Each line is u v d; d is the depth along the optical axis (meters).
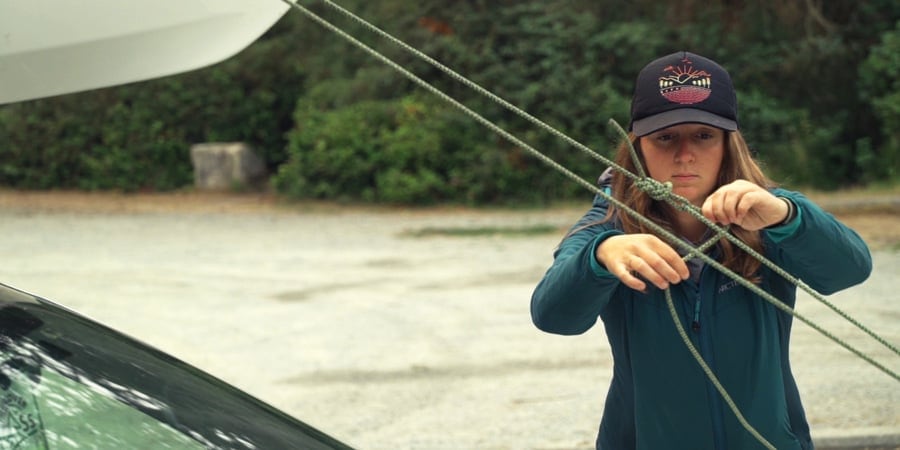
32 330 2.11
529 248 15.11
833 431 6.05
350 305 11.22
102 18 2.16
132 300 11.68
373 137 21.66
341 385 8.02
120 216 20.05
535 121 2.10
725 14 22.78
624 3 22.88
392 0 23.14
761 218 2.23
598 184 2.72
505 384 7.86
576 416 6.92
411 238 16.59
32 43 2.15
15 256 15.07
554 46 21.70
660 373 2.55
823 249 2.31
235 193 23.12
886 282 11.16
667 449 2.59
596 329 9.60
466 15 22.30
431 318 10.42
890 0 22.19
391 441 6.54
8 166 23.80
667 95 2.46
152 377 2.17
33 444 1.88
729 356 2.50
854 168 21.86
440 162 21.22
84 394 2.02
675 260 2.13
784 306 2.11
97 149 23.89
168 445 2.00
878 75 21.56
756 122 21.78
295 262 14.28
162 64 2.29
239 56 24.09
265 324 10.35
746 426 2.32
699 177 2.50
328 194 21.67
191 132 24.34
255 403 2.30
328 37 23.97
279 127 24.48
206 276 13.23
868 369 7.64
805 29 22.81
